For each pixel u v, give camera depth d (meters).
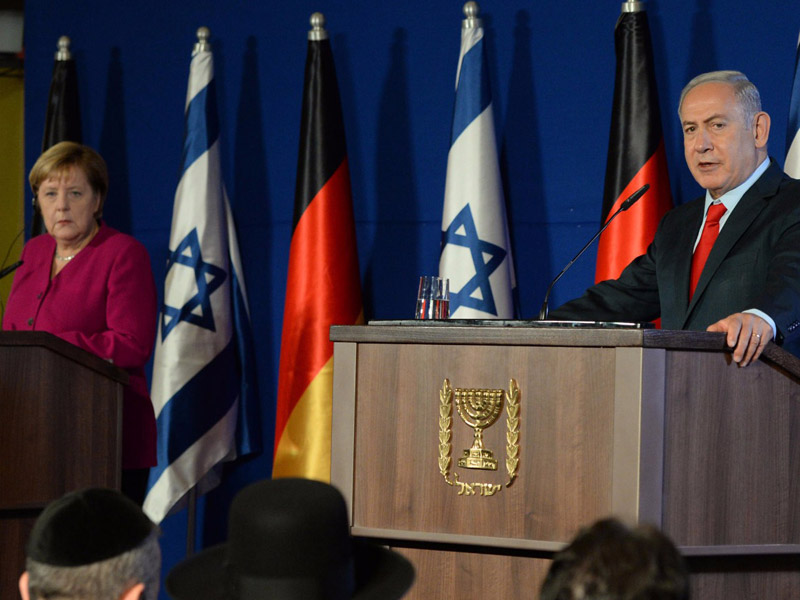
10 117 17.12
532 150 13.52
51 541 3.76
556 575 2.89
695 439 6.55
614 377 6.47
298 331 13.22
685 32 12.84
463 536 6.81
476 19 13.14
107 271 11.31
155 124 15.55
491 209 12.73
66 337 10.59
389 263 14.10
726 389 6.66
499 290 12.60
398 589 3.96
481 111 12.91
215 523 14.84
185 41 15.44
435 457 6.93
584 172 13.25
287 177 14.70
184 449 13.58
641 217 12.00
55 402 9.29
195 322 13.77
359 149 14.34
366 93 14.34
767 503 6.72
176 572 4.09
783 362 6.75
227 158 15.08
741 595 6.74
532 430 6.69
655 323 12.05
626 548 2.80
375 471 7.09
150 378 15.29
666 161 12.40
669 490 6.46
